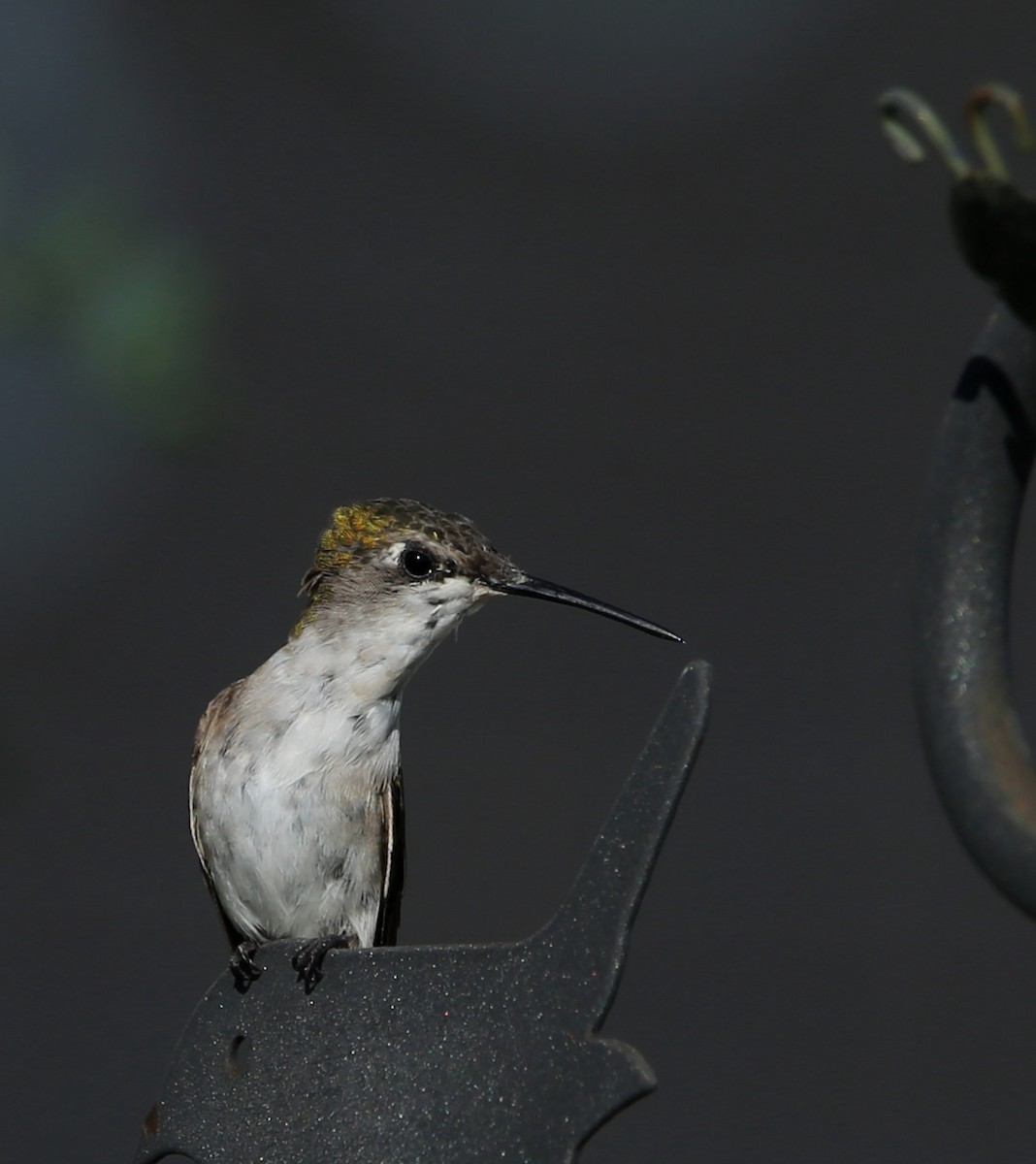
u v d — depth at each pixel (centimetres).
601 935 246
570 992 246
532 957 246
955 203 212
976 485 246
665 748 246
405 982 247
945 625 245
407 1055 247
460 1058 246
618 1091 246
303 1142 247
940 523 246
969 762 235
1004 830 226
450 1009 246
